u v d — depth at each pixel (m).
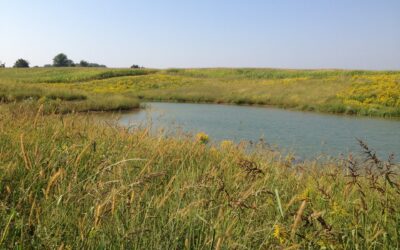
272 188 3.76
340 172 4.89
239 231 2.73
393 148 12.83
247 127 18.34
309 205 3.14
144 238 2.60
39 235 2.36
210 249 2.52
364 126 19.05
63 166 3.59
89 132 5.31
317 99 31.12
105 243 2.49
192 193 3.34
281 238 2.52
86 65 144.75
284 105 31.72
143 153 4.68
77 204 2.78
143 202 3.04
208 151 6.27
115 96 31.69
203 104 35.09
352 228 2.80
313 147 12.77
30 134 4.61
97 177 3.37
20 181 3.07
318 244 2.59
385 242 2.75
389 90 29.12
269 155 6.25
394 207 3.07
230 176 4.13
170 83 52.09
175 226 2.84
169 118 21.67
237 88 42.88
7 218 2.52
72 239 2.51
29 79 61.31
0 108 6.70
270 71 71.06
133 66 114.19
